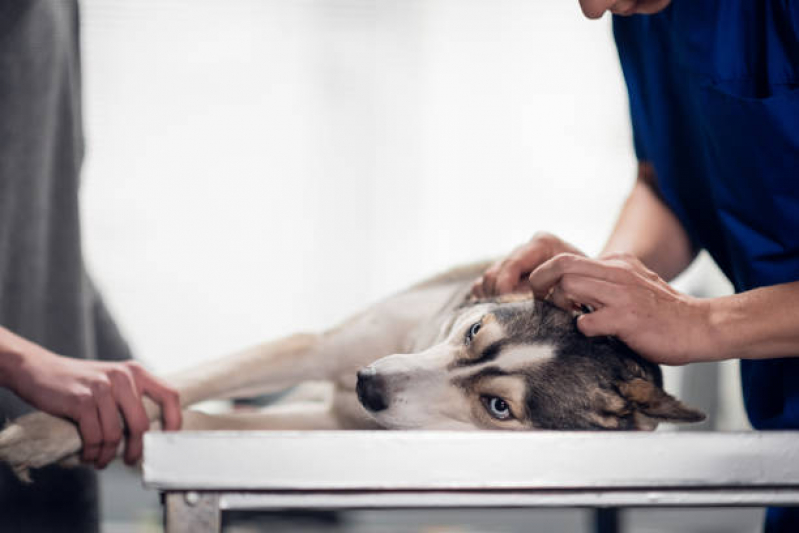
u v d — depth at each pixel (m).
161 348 4.36
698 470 0.66
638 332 0.84
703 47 1.09
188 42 4.39
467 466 0.64
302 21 4.49
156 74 4.37
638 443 0.65
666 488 0.66
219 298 4.43
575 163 4.59
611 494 0.66
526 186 4.61
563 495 0.66
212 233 4.43
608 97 4.56
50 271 1.24
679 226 1.32
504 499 0.65
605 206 4.59
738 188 1.07
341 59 4.53
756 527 3.17
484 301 1.12
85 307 1.31
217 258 4.43
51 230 1.25
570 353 0.99
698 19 1.09
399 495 0.64
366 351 1.22
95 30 4.30
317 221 4.53
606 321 0.85
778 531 1.13
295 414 1.27
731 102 1.03
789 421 1.08
